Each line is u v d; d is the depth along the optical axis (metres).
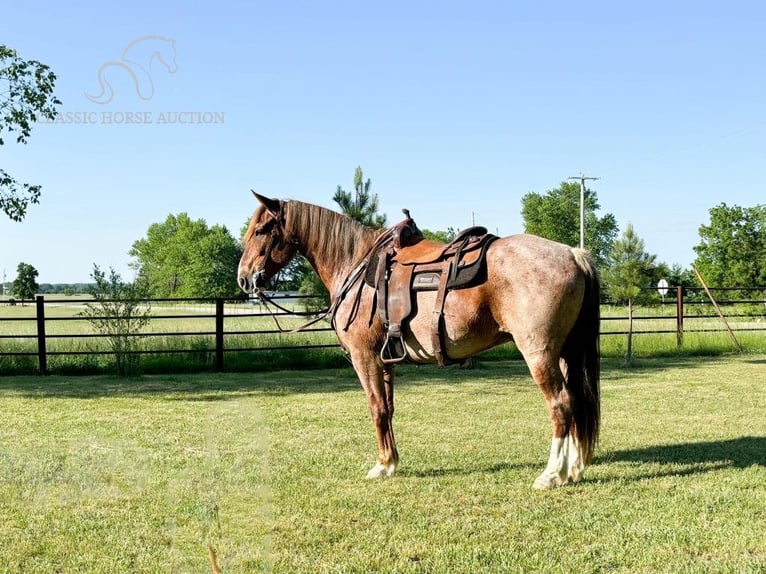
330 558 3.67
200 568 1.92
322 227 5.95
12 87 15.38
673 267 38.09
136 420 7.79
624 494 4.83
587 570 3.51
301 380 12.07
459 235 5.31
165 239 73.75
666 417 8.03
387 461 5.42
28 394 10.24
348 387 11.05
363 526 4.20
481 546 3.84
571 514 4.39
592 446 5.14
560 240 64.50
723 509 4.47
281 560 3.63
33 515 4.00
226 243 66.88
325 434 7.12
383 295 5.36
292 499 4.75
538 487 4.96
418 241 5.59
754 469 5.50
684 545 3.84
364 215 13.40
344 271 5.87
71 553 3.51
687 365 13.99
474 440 6.77
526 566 3.57
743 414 8.23
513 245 5.10
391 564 3.60
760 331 17.52
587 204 65.88
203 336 16.14
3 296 94.88
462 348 5.21
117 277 13.46
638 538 3.96
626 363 13.98
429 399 9.59
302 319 15.88
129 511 3.88
